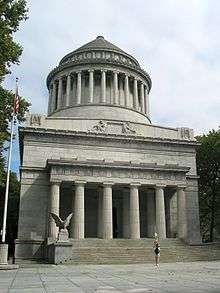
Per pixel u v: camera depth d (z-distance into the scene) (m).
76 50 88.12
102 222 54.03
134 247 47.94
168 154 65.88
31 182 58.06
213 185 73.94
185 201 61.41
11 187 82.06
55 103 83.19
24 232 55.53
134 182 56.19
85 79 82.19
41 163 59.78
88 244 49.12
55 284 17.31
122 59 86.44
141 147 64.94
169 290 14.02
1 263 32.12
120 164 56.34
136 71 83.88
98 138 63.16
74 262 41.09
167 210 61.72
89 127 65.56
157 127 68.81
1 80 32.12
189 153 66.94
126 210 58.94
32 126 62.41
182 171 58.59
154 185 57.31
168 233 60.84
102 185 55.25
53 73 84.94
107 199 54.50
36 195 57.53
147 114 84.88
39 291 14.15
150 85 90.75
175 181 58.06
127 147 64.19
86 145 62.53
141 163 59.31
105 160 59.47
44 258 49.91
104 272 27.20
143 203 63.78
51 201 52.75
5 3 31.11
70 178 54.16
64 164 54.31
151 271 28.08
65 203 60.88
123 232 59.00
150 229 59.03
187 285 16.09
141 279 20.08
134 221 54.59
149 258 44.56
